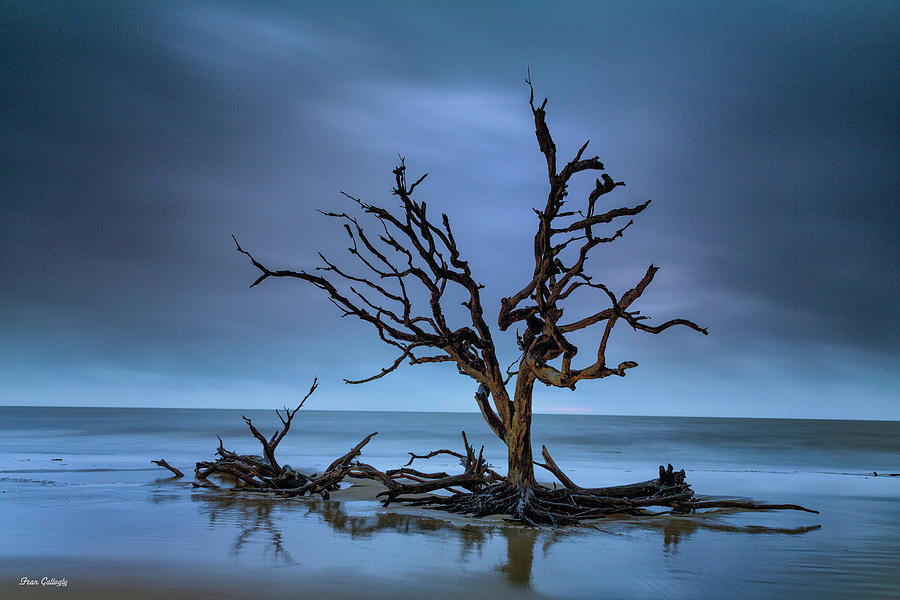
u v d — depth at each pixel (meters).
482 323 13.12
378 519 11.95
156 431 50.97
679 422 115.31
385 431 57.78
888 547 9.92
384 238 13.30
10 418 88.88
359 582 7.51
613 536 10.72
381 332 13.94
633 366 10.64
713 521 12.29
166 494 14.85
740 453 37.34
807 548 9.84
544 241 11.66
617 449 40.00
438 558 8.82
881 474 24.89
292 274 13.17
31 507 12.69
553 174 11.62
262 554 8.82
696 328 10.93
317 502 14.08
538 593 7.27
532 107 11.59
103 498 14.05
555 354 12.50
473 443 42.84
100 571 7.80
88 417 96.50
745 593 7.41
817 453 37.62
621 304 10.95
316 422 85.06
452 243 12.93
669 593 7.38
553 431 65.69
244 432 49.88
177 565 8.12
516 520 11.90
